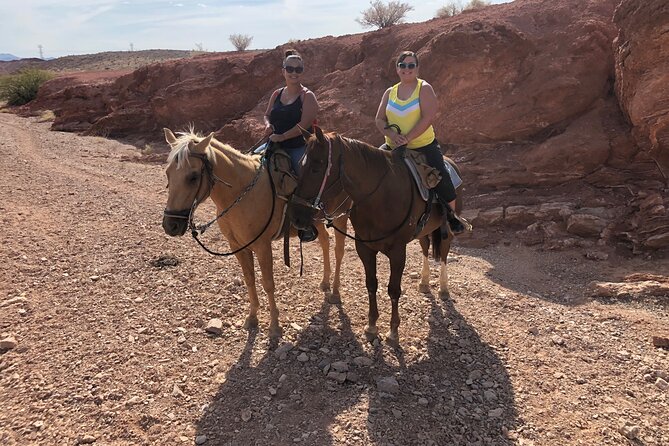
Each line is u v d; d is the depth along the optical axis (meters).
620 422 3.91
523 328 5.47
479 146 10.62
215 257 7.33
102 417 3.86
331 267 7.22
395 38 15.02
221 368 4.59
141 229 8.60
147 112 22.42
